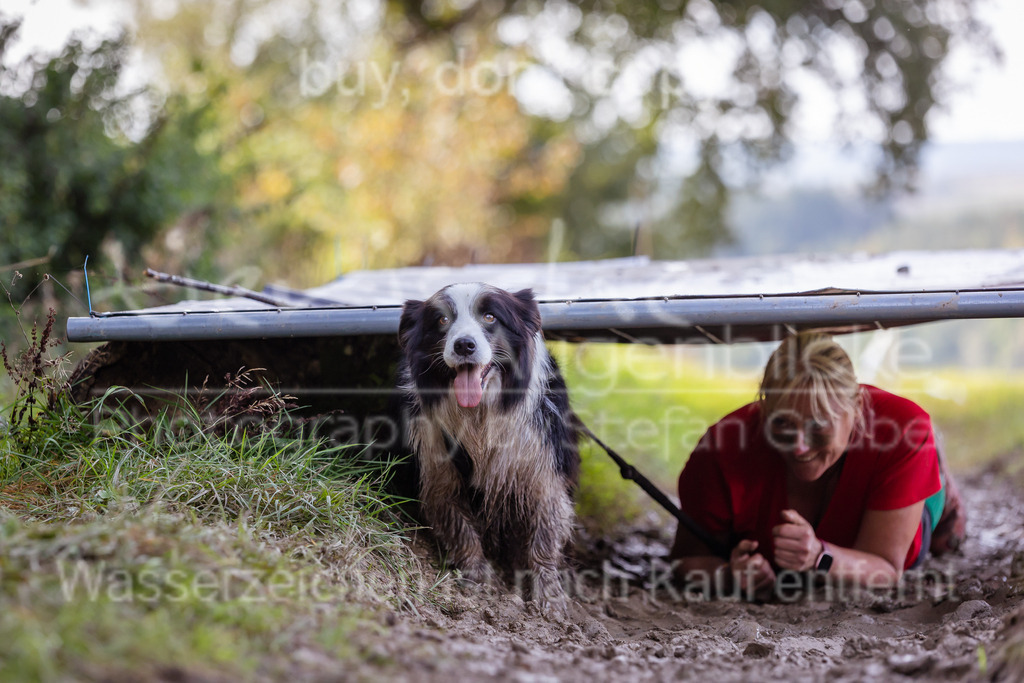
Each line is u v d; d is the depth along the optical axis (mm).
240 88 17531
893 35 17766
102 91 8875
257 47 20016
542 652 3053
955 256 5875
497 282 5598
